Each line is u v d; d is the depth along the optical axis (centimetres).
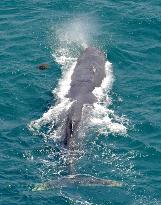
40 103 16250
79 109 15538
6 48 18562
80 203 12925
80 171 13800
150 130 15300
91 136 14900
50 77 17338
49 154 14338
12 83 16950
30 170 13838
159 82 17150
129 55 18450
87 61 17712
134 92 16762
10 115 15788
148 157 14425
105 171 13875
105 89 16838
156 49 18738
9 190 13262
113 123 15450
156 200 13138
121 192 13262
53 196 13050
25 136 15000
